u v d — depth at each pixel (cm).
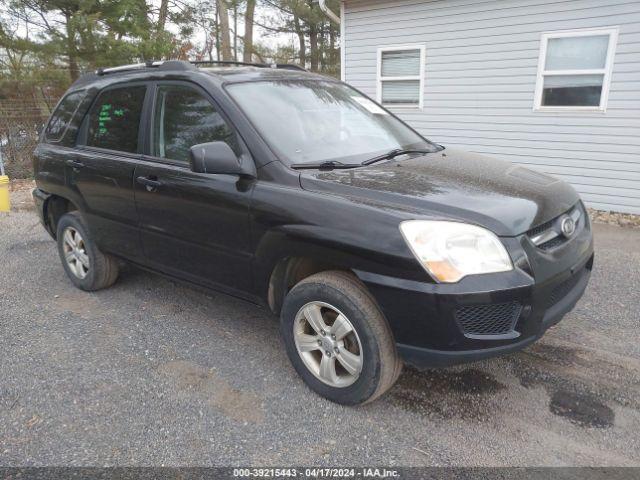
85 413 279
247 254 305
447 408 279
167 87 354
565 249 270
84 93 432
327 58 2395
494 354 246
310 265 303
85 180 405
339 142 331
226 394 294
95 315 403
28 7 1317
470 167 317
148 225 363
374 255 246
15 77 1243
